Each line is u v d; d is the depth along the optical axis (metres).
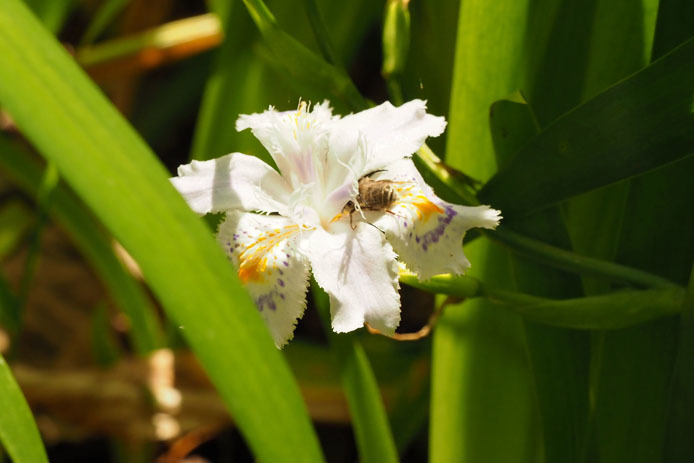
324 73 0.44
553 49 0.46
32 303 0.65
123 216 0.38
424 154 0.44
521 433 0.47
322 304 0.47
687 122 0.42
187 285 0.38
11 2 0.38
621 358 0.45
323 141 0.43
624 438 0.46
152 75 0.74
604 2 0.45
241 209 0.43
